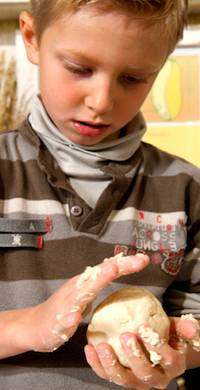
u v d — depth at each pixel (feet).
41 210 2.83
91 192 2.90
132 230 2.90
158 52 2.58
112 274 2.23
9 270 2.75
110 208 2.89
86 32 2.47
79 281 2.27
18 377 2.67
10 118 4.09
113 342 2.38
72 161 2.90
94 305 2.74
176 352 2.32
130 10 2.45
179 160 3.21
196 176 3.15
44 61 2.64
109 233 2.87
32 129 2.97
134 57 2.51
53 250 2.79
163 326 2.42
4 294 2.72
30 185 2.87
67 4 2.48
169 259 2.94
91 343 2.44
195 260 3.08
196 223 3.09
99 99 2.52
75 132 2.74
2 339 2.48
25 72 4.05
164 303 3.07
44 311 2.38
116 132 2.94
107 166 2.93
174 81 4.09
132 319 2.40
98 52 2.48
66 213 2.85
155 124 4.13
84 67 2.52
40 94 2.92
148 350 2.29
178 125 4.14
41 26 2.65
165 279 2.93
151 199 3.01
